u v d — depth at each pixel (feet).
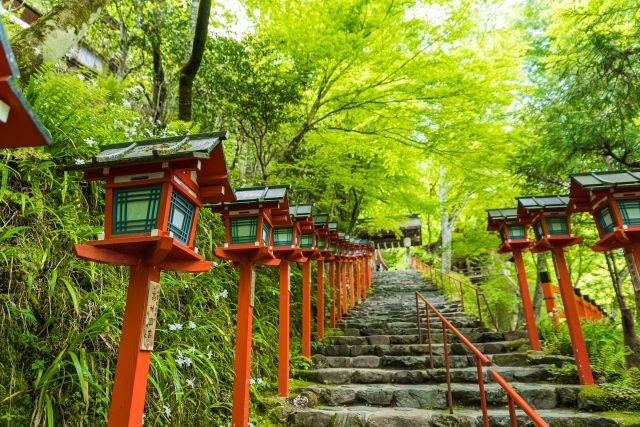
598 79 18.10
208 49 18.57
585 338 17.70
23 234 7.71
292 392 13.78
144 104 21.58
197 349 9.96
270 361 15.08
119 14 19.66
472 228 50.11
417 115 22.11
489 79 20.21
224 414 10.46
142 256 5.85
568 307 15.06
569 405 13.21
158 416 8.24
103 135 10.42
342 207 37.73
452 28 19.42
